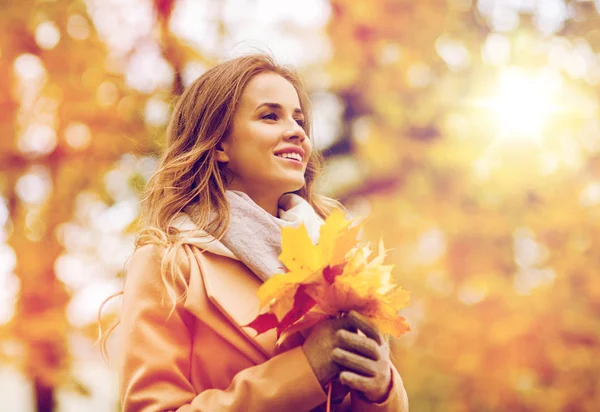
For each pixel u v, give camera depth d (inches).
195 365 68.7
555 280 197.5
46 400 194.9
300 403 62.6
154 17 194.5
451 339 199.0
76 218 189.0
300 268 62.1
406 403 70.6
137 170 186.2
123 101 190.4
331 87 226.7
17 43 197.0
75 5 195.5
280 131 75.7
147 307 69.3
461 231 199.2
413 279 200.7
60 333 180.2
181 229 73.0
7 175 191.8
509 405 194.5
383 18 214.8
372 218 204.4
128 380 67.0
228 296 69.6
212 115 76.6
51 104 194.4
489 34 211.5
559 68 204.4
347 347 61.9
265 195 77.8
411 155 207.5
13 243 186.7
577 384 193.2
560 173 201.0
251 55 79.8
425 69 215.6
